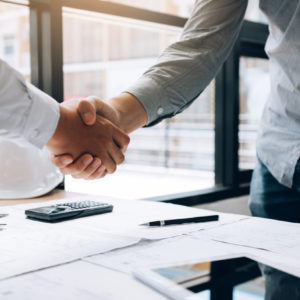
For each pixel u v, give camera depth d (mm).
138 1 1506
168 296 392
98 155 803
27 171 1033
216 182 1879
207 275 441
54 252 539
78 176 829
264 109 1158
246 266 478
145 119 907
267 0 999
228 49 1024
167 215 790
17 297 394
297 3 930
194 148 4445
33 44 1268
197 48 968
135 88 898
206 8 994
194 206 1641
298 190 1036
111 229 673
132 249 561
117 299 389
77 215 761
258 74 2219
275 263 487
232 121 1822
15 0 1196
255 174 1188
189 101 978
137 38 8875
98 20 1474
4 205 908
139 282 434
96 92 9211
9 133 667
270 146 1093
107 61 7562
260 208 1155
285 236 640
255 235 644
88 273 463
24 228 673
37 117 665
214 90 1861
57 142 751
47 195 1049
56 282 434
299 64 963
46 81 1270
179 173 4242
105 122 804
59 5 1251
